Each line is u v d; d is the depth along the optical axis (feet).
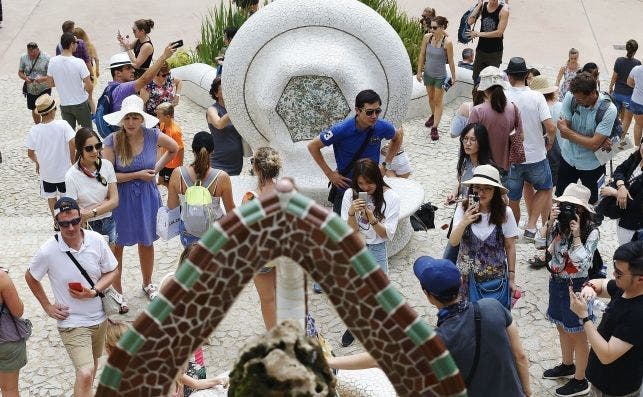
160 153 30.09
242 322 24.17
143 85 31.12
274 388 8.25
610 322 16.55
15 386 19.49
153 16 57.98
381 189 21.43
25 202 34.65
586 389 20.98
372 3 45.32
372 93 22.57
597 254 20.52
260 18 27.17
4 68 49.75
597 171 27.07
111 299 19.89
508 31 54.54
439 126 39.55
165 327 7.37
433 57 37.22
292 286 8.87
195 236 22.34
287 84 26.94
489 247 19.75
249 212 7.27
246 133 28.66
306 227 7.29
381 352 7.66
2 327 18.58
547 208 28.45
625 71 37.70
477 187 19.57
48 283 26.23
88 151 22.80
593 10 58.59
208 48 45.62
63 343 21.31
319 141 23.35
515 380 14.33
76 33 42.04
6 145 39.55
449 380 7.60
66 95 36.91
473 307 14.37
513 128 26.09
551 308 20.77
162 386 7.57
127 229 24.49
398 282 26.27
